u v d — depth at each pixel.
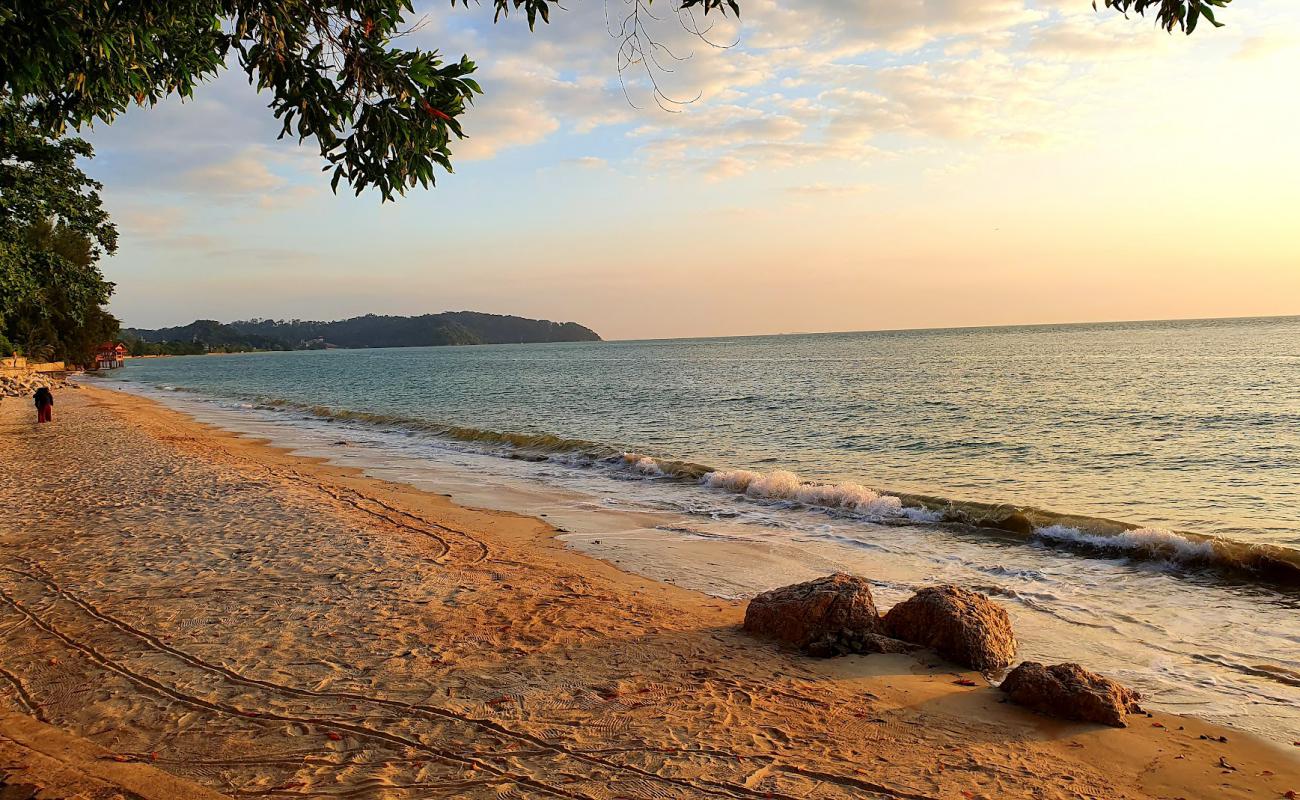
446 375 75.75
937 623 6.40
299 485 14.66
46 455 18.30
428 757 4.39
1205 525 11.35
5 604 7.10
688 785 4.14
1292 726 5.26
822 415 28.44
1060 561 9.70
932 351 90.06
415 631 6.54
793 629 6.56
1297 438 19.22
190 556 8.96
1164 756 4.73
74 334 86.31
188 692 5.23
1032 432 22.05
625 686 5.49
